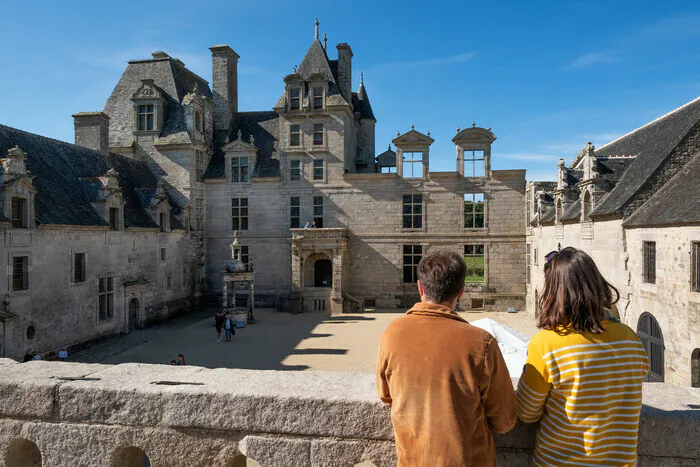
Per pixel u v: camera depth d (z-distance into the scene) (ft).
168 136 124.36
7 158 69.10
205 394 13.71
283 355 77.10
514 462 12.20
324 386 14.01
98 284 88.43
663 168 62.08
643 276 58.18
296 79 129.29
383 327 100.42
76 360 75.66
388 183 126.52
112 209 94.22
